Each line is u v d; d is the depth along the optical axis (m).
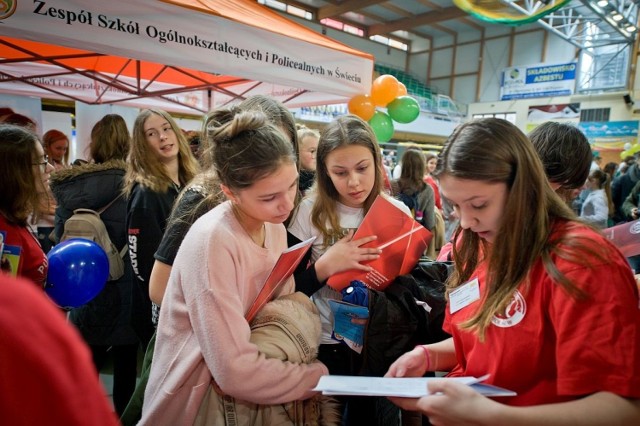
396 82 3.15
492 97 15.86
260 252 0.87
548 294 0.61
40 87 3.74
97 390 0.33
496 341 0.67
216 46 1.75
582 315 0.55
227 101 4.36
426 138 13.20
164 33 1.60
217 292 0.73
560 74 13.64
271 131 0.77
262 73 1.93
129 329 1.74
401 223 1.10
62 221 1.80
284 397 0.78
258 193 0.76
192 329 0.80
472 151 0.63
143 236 1.49
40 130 4.20
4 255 1.14
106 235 1.70
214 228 0.78
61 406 0.29
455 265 0.92
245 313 0.84
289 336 0.83
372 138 1.18
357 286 1.11
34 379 0.28
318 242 1.23
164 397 0.80
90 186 1.72
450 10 14.16
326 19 15.21
